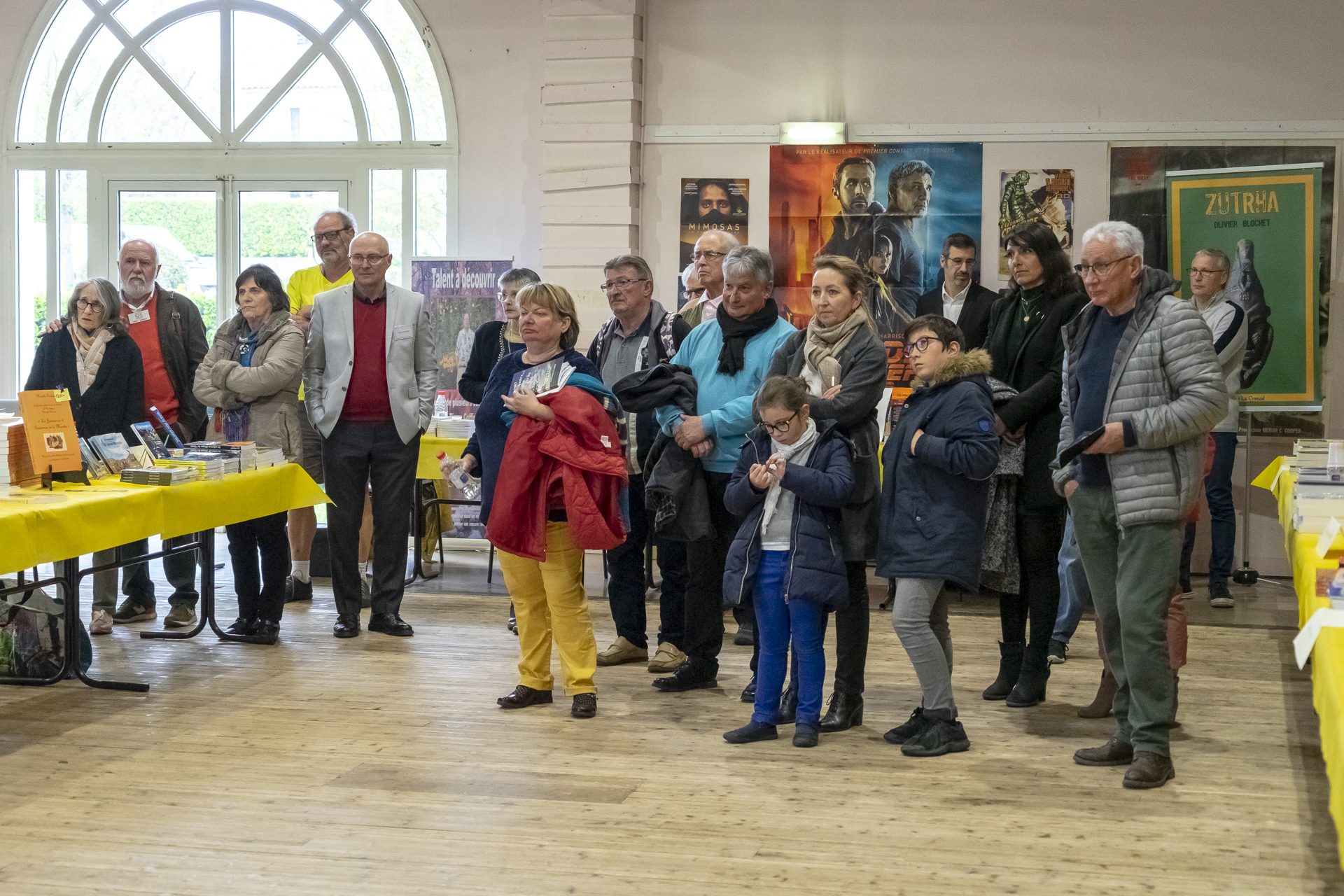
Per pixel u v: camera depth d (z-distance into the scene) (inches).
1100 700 167.8
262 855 118.3
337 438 216.4
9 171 342.6
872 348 155.6
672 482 171.0
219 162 337.1
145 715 167.2
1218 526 252.5
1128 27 290.7
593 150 307.7
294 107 335.3
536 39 320.5
